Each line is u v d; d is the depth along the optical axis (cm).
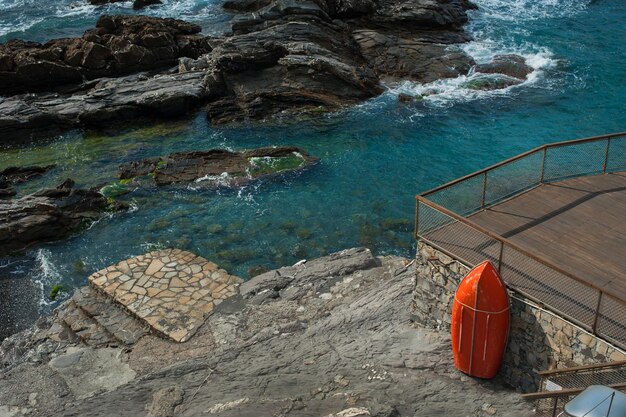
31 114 3284
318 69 3500
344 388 1330
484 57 3922
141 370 1563
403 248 2312
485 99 3478
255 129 3284
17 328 1984
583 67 3809
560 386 1154
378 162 2919
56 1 5562
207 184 2762
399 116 3334
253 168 2870
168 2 5322
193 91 3453
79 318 1811
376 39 3944
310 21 4000
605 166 1622
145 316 1739
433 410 1238
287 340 1548
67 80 3706
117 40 3816
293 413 1267
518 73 3741
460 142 3067
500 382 1315
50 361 1639
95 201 2606
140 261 2014
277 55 3619
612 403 812
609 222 1414
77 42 3869
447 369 1350
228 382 1404
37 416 1434
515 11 4766
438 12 4234
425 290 1454
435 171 2831
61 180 2873
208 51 3981
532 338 1232
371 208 2573
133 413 1345
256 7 4903
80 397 1494
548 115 3294
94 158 3072
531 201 1512
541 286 1227
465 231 1405
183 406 1345
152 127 3369
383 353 1426
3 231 2362
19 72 3575
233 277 1928
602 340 1101
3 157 3116
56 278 2223
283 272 1927
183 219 2533
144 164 2934
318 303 1747
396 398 1280
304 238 2388
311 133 3212
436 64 3791
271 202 2630
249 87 3519
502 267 1282
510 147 3005
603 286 1210
